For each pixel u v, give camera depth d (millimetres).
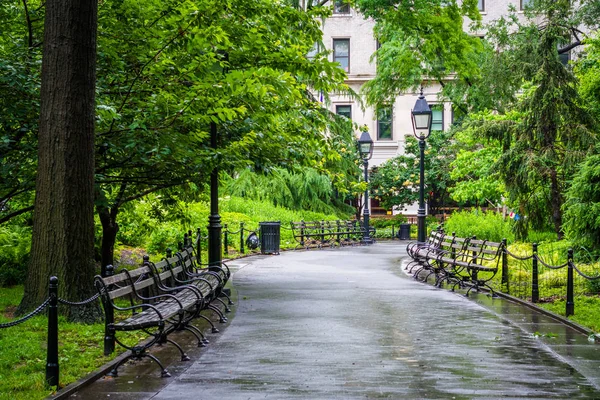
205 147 14445
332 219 41656
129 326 8375
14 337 9805
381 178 49219
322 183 41750
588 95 22422
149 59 13898
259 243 31219
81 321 11398
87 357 8859
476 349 9500
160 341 9734
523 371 8219
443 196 49906
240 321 11922
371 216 54375
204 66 12992
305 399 6977
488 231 24344
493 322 11758
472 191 33250
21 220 17797
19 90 12273
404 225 43750
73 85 11594
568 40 22875
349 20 55531
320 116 17000
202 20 12773
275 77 13305
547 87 21016
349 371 8219
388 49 38938
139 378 7969
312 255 28578
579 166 16297
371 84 40531
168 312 9539
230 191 38969
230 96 13547
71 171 11617
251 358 8977
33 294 11562
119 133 13289
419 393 7211
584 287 15297
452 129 45188
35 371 8203
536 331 10883
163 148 12867
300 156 16344
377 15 29031
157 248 21906
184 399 7035
